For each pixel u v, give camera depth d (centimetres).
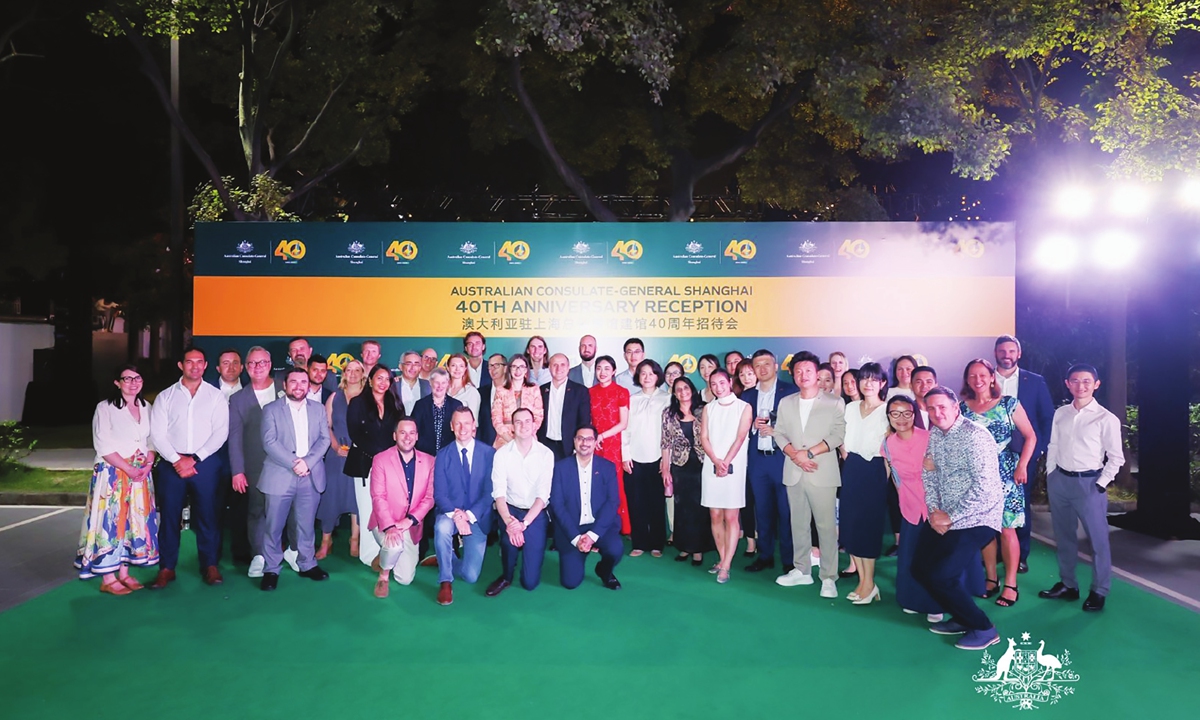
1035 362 1099
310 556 682
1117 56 851
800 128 1307
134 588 643
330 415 765
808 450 627
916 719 415
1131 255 866
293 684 459
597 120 1372
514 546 643
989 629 517
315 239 877
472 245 885
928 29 947
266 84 1173
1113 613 586
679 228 888
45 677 468
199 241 874
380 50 1319
